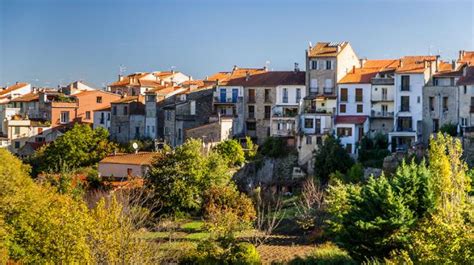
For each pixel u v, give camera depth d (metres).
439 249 34.16
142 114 120.19
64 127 131.62
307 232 67.81
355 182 80.56
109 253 42.50
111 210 47.91
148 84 144.75
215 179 79.06
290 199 85.94
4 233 46.12
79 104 135.38
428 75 96.94
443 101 93.94
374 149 93.69
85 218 44.03
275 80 109.00
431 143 50.28
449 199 47.47
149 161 90.50
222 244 57.78
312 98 101.75
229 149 96.00
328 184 82.44
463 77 93.56
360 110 99.69
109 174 94.38
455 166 49.06
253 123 109.44
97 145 107.88
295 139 98.25
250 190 87.50
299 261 54.50
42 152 109.44
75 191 77.25
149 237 62.56
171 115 114.06
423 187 49.75
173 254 56.09
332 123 97.75
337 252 55.06
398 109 97.06
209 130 105.25
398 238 48.22
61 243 43.50
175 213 76.69
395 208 48.84
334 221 61.78
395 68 101.31
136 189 76.81
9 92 158.25
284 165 96.56
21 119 130.88
